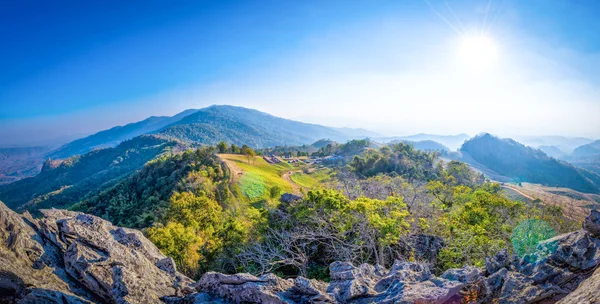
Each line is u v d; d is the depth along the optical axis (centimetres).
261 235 3484
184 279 1470
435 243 2950
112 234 1648
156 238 3378
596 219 1280
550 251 1327
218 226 4909
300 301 1241
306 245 3184
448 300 1227
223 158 15388
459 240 2711
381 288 1351
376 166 14012
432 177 12250
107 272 1230
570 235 1355
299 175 14725
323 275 2730
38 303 924
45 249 1259
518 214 3244
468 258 2492
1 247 1102
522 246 2398
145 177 15138
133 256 1413
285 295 1280
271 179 12406
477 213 3325
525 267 1319
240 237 3609
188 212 5144
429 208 4688
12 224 1212
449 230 3045
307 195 3491
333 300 1227
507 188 16550
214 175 12006
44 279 1092
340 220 2989
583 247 1240
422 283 1288
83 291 1153
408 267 1531
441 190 5891
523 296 1163
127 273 1202
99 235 1441
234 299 1285
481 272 1470
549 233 2561
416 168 13525
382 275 1606
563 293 1124
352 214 3002
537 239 2438
